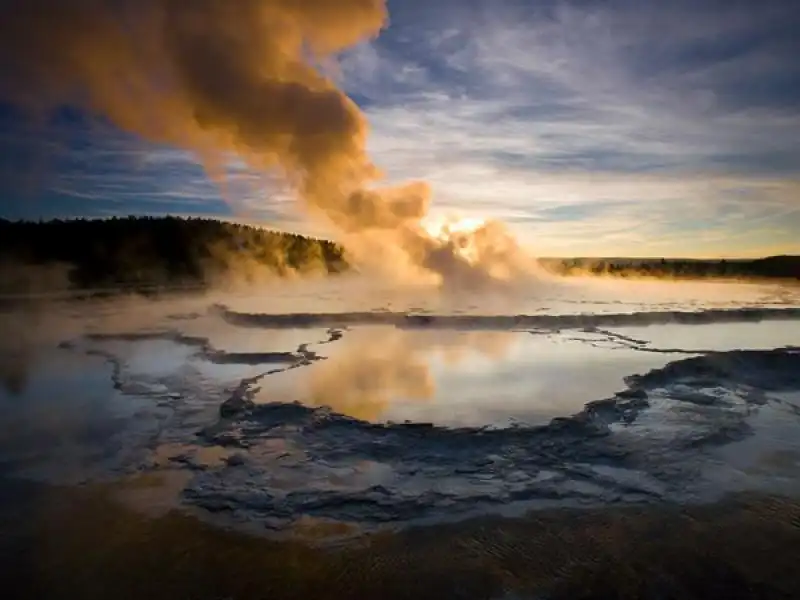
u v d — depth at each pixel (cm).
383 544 674
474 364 1322
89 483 810
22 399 1147
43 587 608
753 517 727
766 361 1333
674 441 915
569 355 1420
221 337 1683
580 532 695
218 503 750
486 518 720
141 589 606
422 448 862
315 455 862
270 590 604
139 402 1120
